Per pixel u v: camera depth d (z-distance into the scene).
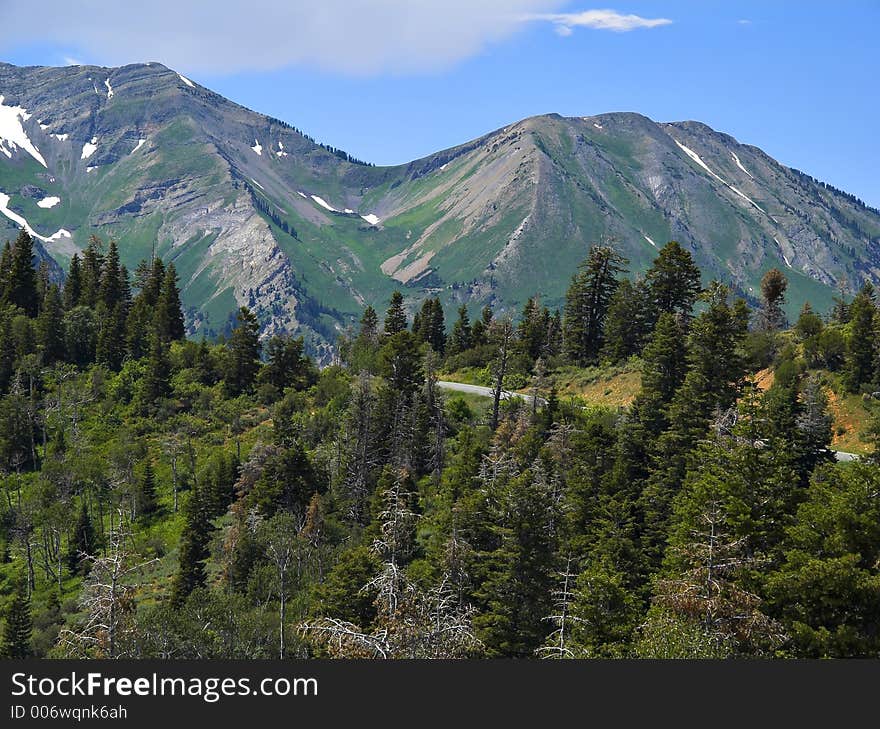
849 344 69.88
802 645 33.84
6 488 101.94
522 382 106.25
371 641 27.83
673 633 31.88
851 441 64.38
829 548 35.81
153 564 74.69
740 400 66.19
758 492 40.47
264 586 57.09
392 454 80.38
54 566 85.81
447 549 46.66
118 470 98.00
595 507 54.22
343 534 67.06
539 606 43.06
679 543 41.69
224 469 85.88
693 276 98.75
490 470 62.38
